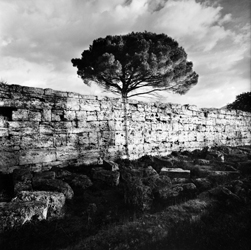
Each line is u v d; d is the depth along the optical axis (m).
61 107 9.14
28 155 8.03
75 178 7.17
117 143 10.87
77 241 4.14
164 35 17.25
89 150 9.80
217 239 4.28
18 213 4.41
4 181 6.81
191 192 6.69
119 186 7.15
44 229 4.39
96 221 4.93
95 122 10.16
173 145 13.44
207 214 5.35
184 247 3.99
